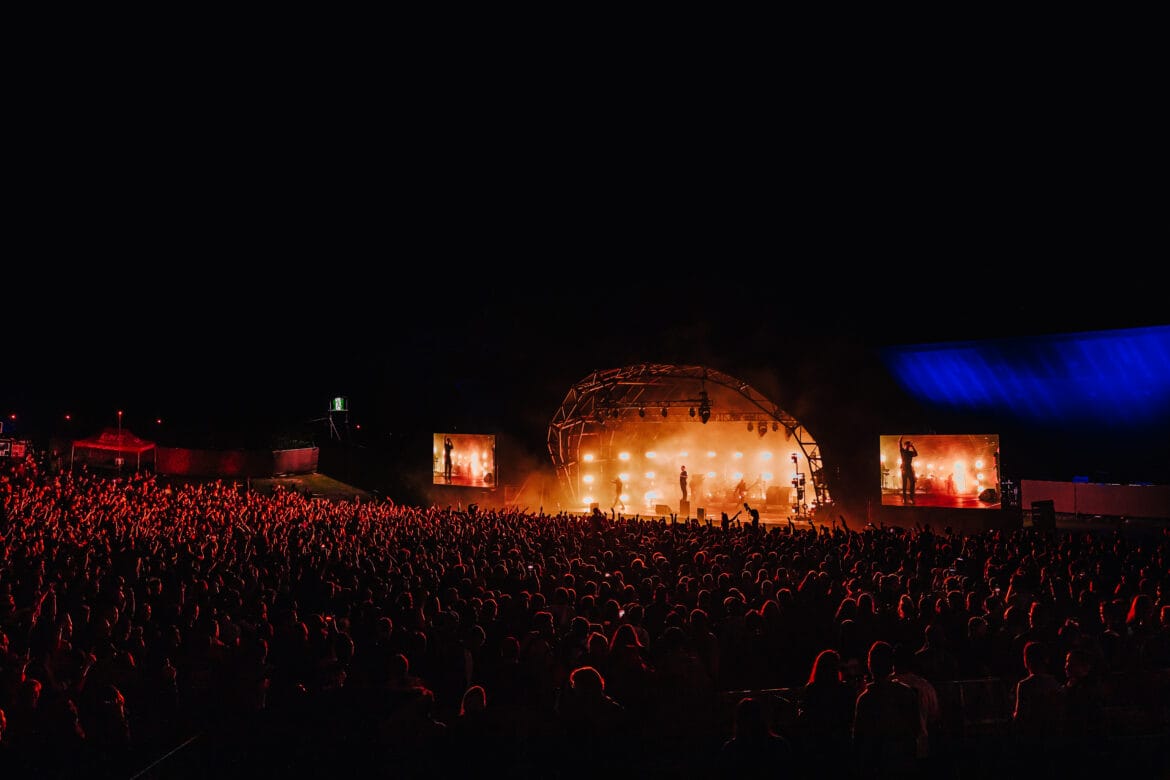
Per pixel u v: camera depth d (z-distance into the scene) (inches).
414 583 453.1
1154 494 1179.3
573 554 641.0
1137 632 311.6
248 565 522.6
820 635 367.6
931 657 280.8
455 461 1579.7
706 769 225.9
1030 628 313.9
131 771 226.1
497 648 316.8
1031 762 237.5
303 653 305.1
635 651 260.1
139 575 518.6
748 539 690.8
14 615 348.8
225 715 253.0
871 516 1243.2
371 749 223.3
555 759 220.7
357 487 1887.3
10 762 222.4
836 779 218.5
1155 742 239.9
